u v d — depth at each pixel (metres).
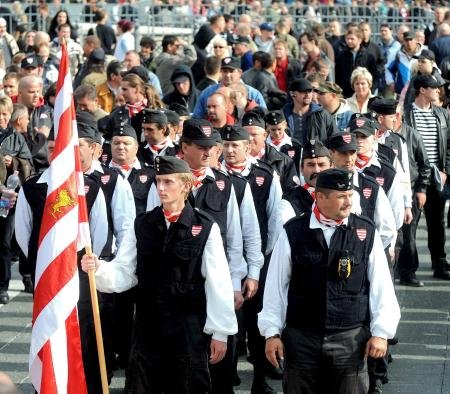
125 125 12.98
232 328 9.62
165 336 9.66
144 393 9.81
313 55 23.92
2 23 25.16
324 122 16.66
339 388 9.21
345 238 9.13
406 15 33.12
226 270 9.63
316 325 9.14
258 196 12.14
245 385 12.37
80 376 9.78
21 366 12.98
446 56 25.97
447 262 17.22
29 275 16.06
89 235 10.07
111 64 19.67
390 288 9.19
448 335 14.20
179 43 24.58
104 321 10.80
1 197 14.90
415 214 16.09
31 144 16.17
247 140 12.21
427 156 15.91
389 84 24.83
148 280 9.70
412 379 12.58
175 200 9.56
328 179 9.04
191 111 20.52
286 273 9.23
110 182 11.18
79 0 32.62
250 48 25.19
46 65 22.16
